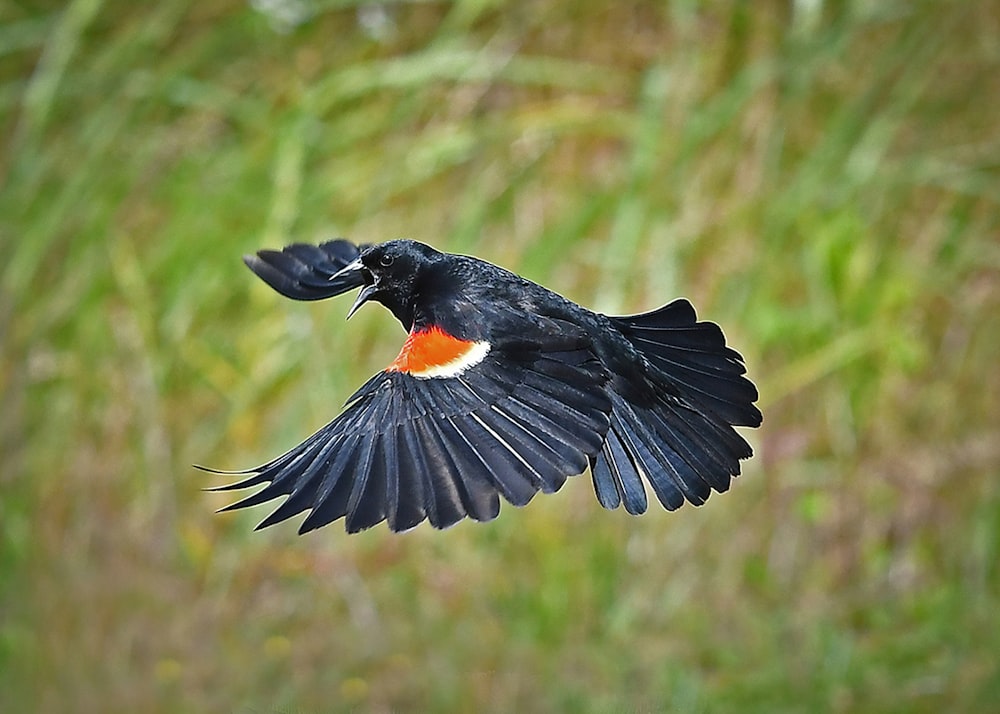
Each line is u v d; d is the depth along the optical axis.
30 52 16.00
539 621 12.16
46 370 14.08
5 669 12.41
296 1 15.75
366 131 14.98
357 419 5.86
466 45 15.32
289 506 5.56
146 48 15.66
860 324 13.66
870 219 14.19
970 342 13.65
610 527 12.54
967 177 14.50
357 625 12.35
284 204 14.42
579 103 15.05
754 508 12.78
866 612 12.20
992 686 11.39
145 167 15.07
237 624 12.54
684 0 15.25
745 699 11.58
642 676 11.78
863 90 14.92
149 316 14.19
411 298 6.96
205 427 13.62
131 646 12.52
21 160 15.17
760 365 13.53
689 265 13.95
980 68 15.17
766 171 14.37
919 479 12.93
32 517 13.37
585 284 13.95
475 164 14.69
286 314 13.84
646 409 6.72
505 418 5.83
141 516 13.28
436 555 12.59
